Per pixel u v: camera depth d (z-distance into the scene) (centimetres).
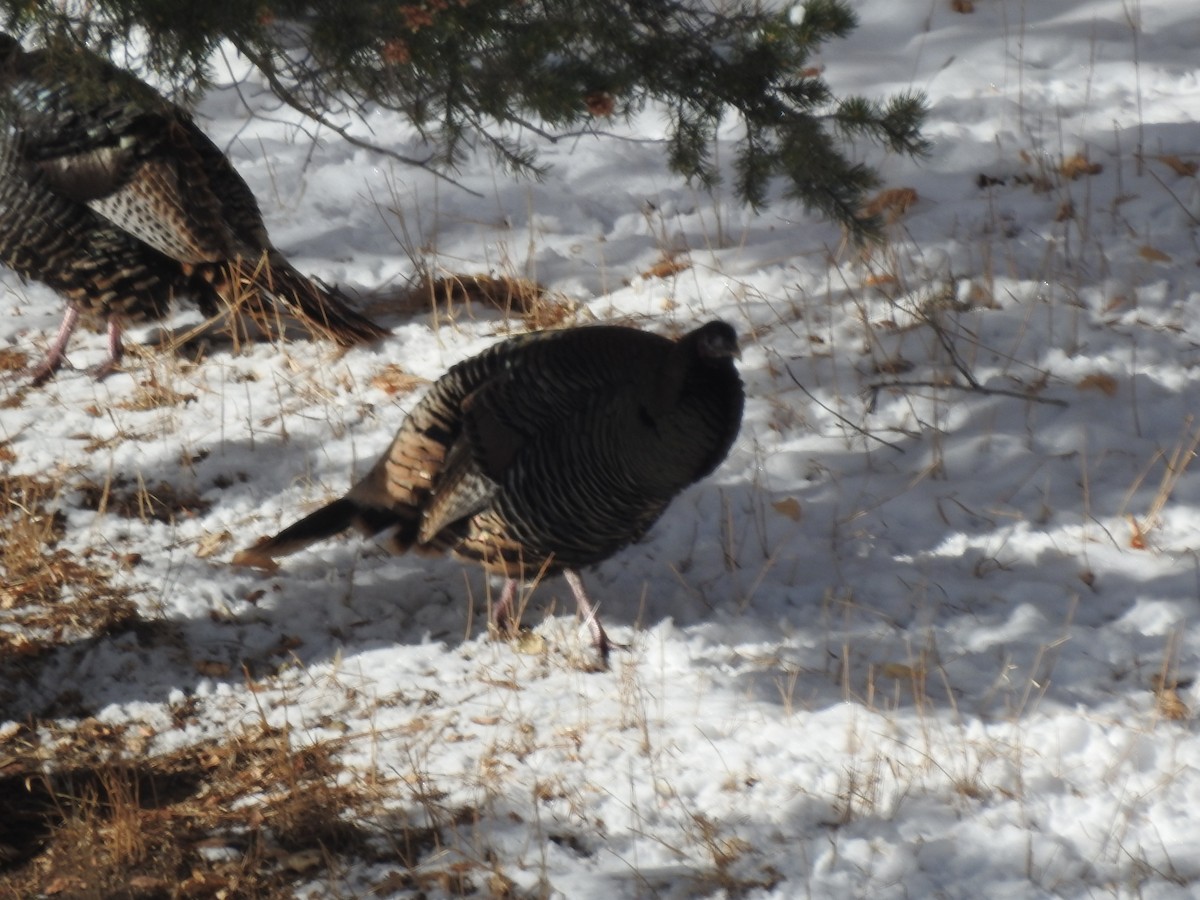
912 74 2428
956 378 1730
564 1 1318
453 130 1366
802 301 1894
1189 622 1338
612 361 1295
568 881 1077
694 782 1182
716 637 1375
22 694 1378
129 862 1152
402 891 1095
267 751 1279
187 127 1764
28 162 1748
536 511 1313
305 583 1521
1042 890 1036
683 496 1595
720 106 1427
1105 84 2370
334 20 1247
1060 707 1235
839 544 1512
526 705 1304
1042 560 1455
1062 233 1975
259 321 1869
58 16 1255
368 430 1741
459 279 1986
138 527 1608
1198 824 1083
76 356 1933
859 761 1185
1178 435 1612
